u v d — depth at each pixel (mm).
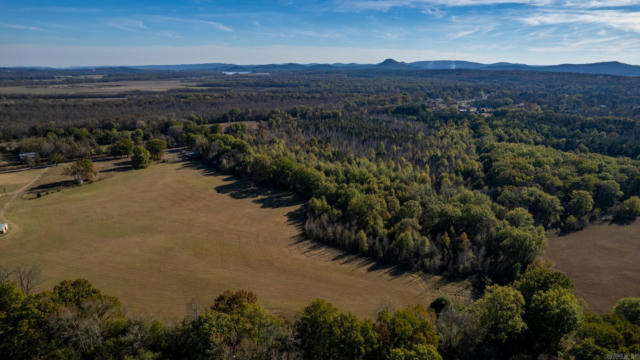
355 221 109062
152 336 52625
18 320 50625
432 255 95562
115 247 100562
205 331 50719
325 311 56250
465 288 86188
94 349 49281
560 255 105375
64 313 50938
